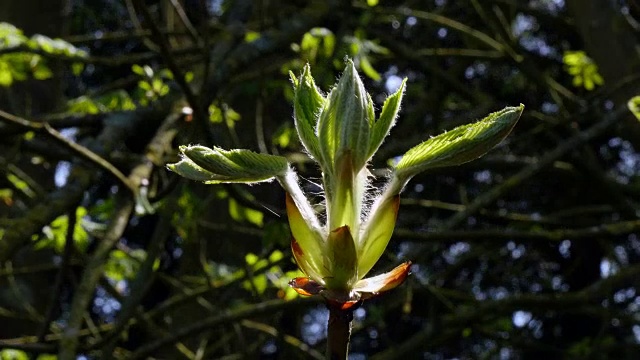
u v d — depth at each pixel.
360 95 1.24
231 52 5.90
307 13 6.75
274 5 7.41
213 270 6.17
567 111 8.46
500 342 7.43
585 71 7.58
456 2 10.63
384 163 6.21
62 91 7.64
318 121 1.27
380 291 1.21
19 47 5.24
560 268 12.69
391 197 1.25
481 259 10.61
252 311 5.15
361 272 1.24
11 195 6.11
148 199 4.39
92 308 10.92
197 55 6.54
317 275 1.24
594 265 12.57
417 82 11.77
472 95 8.12
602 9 6.91
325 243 1.24
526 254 11.22
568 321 12.76
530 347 7.62
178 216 5.77
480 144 1.19
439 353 13.64
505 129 1.18
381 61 9.32
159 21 8.06
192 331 5.11
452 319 6.27
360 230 1.26
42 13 7.42
